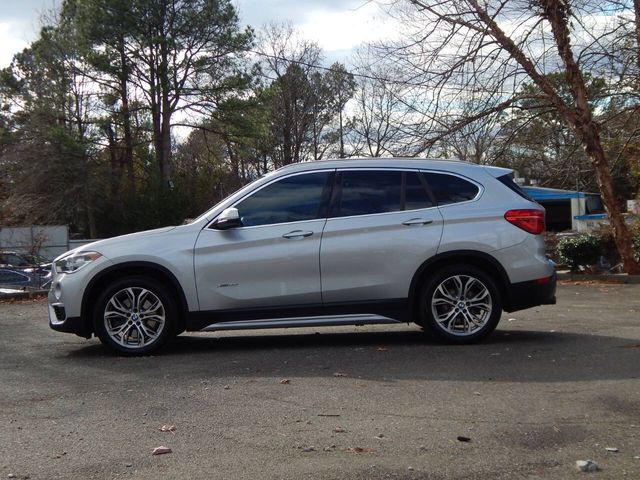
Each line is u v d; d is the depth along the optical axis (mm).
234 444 4426
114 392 5707
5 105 43531
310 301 7188
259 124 39781
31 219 29219
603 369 6137
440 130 17000
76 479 3889
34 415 5109
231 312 7156
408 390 5574
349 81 46625
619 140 18375
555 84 17406
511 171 7637
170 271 7102
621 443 4352
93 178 41219
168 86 37906
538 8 15570
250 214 7320
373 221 7234
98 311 7141
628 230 17156
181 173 48781
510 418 4844
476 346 7223
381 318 7223
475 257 7223
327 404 5242
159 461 4148
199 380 6051
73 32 39656
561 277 17625
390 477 3865
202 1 37156
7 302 13773
